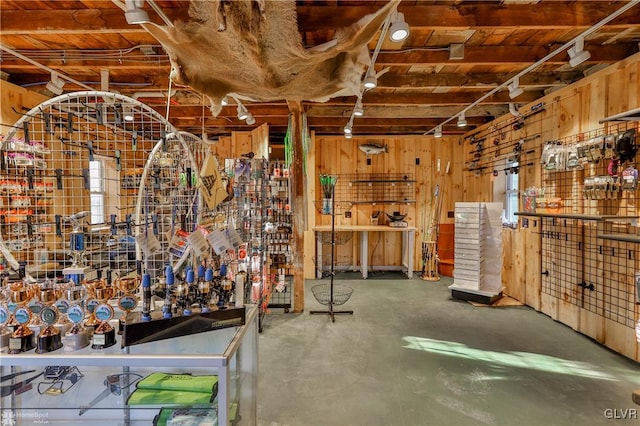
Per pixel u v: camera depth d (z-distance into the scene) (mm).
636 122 2865
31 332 1360
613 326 3174
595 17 2502
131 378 1587
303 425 2129
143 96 4023
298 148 4293
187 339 1477
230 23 1527
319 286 5566
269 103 4895
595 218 2918
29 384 1490
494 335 3551
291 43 1688
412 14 2479
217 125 5832
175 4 2229
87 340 1411
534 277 4379
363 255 6156
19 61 3258
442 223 6676
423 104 4469
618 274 3109
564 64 3369
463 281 4820
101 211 2777
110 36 2904
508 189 5285
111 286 1532
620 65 3062
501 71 3760
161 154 2170
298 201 4340
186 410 1421
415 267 6762
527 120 4480
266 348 3244
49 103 1822
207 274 1613
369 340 3428
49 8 2484
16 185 1998
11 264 1729
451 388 2547
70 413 1467
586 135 3449
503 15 2498
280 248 5520
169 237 1971
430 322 3936
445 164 6691
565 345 3295
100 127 2979
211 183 2086
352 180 6754
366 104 4473
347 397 2430
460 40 3027
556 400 2391
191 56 1816
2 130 3432
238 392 1548
